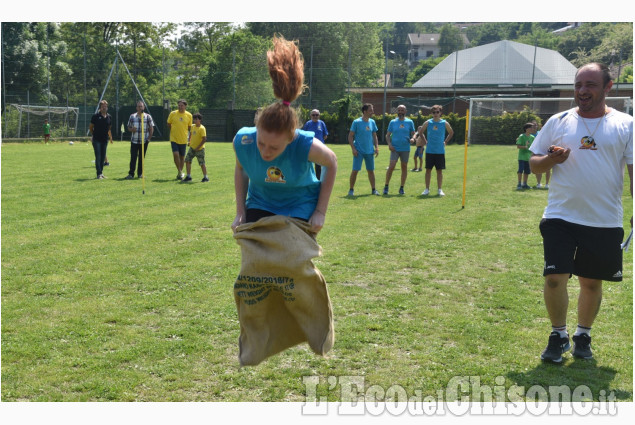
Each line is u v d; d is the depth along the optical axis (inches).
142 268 244.8
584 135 157.8
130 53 2190.0
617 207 158.9
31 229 319.6
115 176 573.9
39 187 486.3
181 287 219.8
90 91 1560.0
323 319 136.3
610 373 152.4
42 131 1384.1
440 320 187.9
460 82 1739.7
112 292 214.1
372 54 2393.0
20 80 1434.5
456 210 394.3
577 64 2224.4
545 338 174.1
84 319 186.9
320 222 131.4
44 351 162.4
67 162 737.6
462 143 1405.0
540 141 165.6
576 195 157.8
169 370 152.3
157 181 534.0
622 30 2260.1
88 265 248.8
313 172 132.8
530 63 1718.8
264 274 130.2
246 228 130.6
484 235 314.7
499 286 224.2
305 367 155.3
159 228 324.5
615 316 192.2
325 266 251.3
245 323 135.0
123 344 168.1
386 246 287.7
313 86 1685.5
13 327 179.6
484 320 188.2
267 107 119.9
